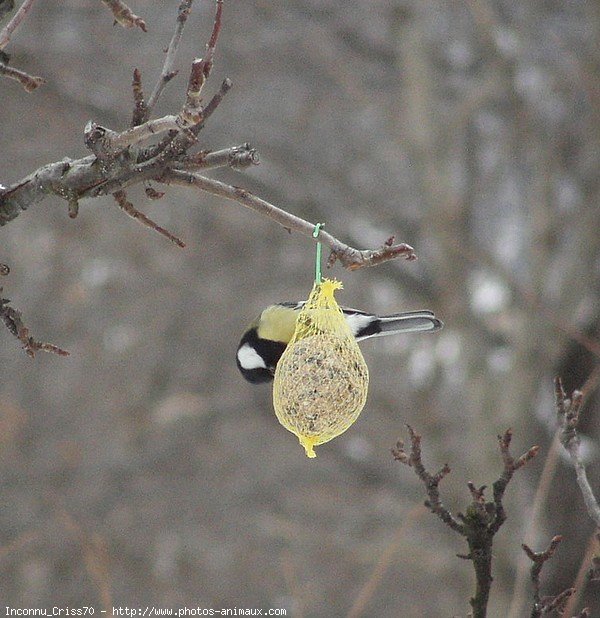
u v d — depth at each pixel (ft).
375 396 56.80
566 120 50.21
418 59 48.29
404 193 55.62
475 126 51.60
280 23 53.06
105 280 61.21
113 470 59.62
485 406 45.70
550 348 43.83
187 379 61.16
